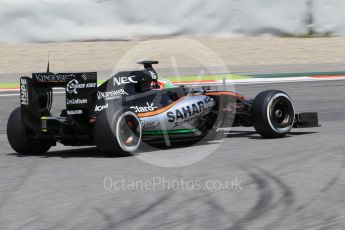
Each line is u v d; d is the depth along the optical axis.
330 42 83.50
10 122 27.06
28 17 80.25
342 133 31.31
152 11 79.88
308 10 85.06
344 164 22.80
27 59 75.31
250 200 17.66
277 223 15.32
